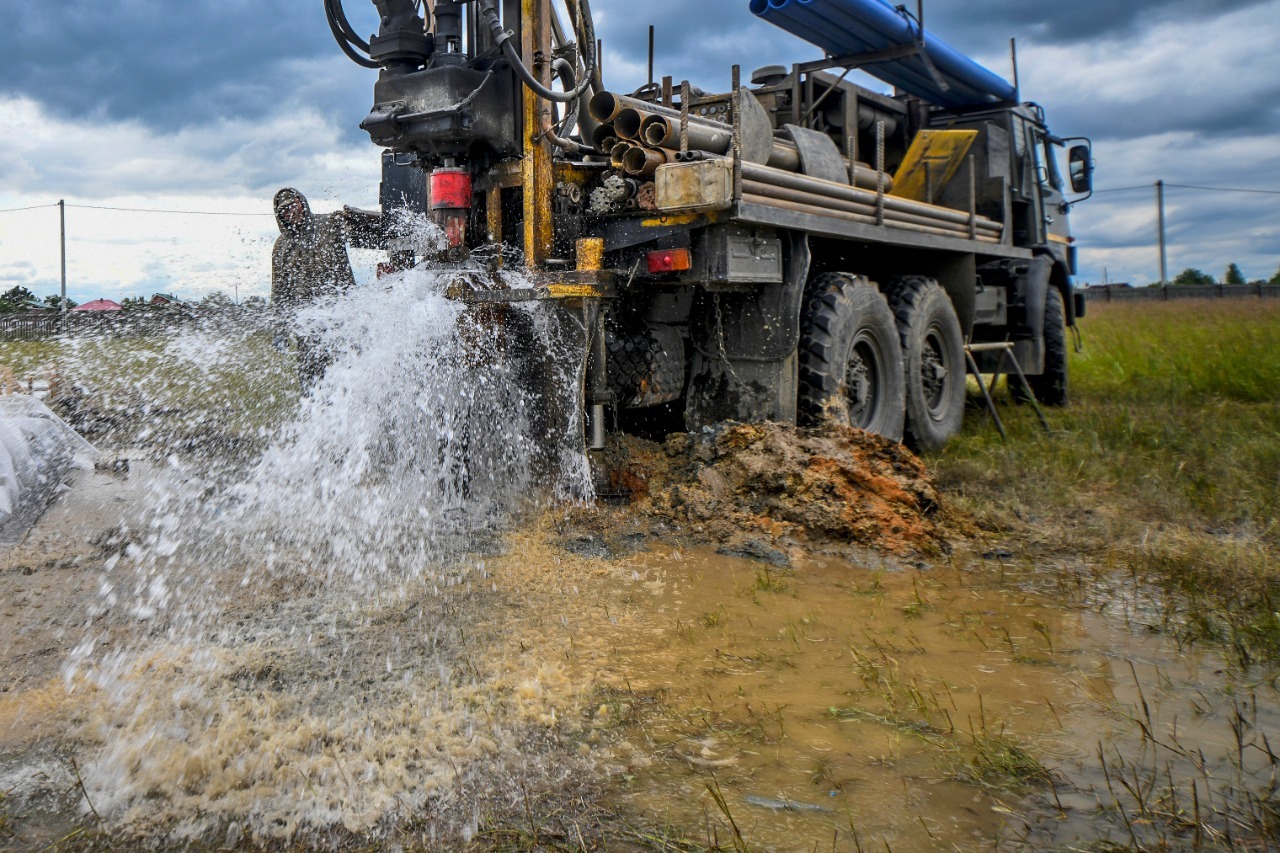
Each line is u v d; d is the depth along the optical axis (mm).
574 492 4570
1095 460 5730
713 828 1901
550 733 2328
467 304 4613
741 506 4293
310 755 2199
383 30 4812
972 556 4004
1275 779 2072
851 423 5477
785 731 2338
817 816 1951
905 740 2291
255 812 1972
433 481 4711
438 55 4750
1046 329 8914
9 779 2105
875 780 2102
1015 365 7848
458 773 2129
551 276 4398
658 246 4598
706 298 5105
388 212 5391
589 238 4578
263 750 2213
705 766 2166
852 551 3986
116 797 2031
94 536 4016
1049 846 1842
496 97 4594
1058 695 2566
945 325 6688
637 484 4633
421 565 3727
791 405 4996
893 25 6602
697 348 5152
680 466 4703
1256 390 8852
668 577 3619
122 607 3207
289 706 2459
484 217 4902
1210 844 1841
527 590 3443
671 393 5055
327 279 5188
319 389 4801
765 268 4734
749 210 4410
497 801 2016
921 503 4340
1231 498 4762
